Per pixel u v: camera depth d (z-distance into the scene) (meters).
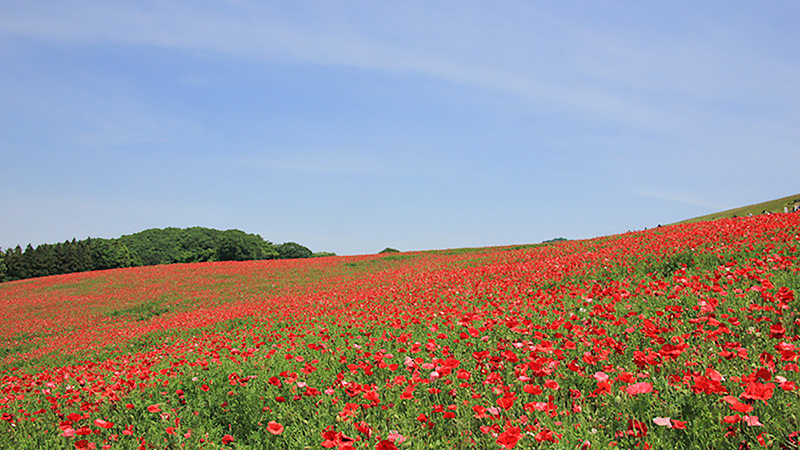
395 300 14.91
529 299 9.63
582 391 4.16
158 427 5.42
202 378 7.25
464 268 23.08
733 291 6.43
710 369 3.89
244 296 29.41
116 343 18.59
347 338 8.79
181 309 27.61
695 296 6.68
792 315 5.02
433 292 15.18
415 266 31.48
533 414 3.70
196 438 4.80
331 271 37.78
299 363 7.19
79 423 6.08
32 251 86.12
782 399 3.26
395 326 8.36
